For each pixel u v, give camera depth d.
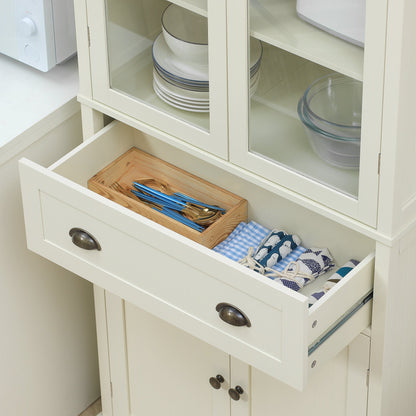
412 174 1.95
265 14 1.89
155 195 2.42
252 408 2.54
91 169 2.45
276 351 2.02
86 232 2.25
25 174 2.27
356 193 1.98
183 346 2.57
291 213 2.32
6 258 2.59
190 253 2.04
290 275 2.22
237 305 2.03
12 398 2.84
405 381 2.45
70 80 2.55
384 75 1.77
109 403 2.94
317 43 1.86
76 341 2.96
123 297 2.29
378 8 1.71
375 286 2.10
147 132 2.28
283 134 2.02
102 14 2.18
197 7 1.98
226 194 2.41
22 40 2.48
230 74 2.01
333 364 2.32
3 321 2.68
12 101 2.48
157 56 2.14
